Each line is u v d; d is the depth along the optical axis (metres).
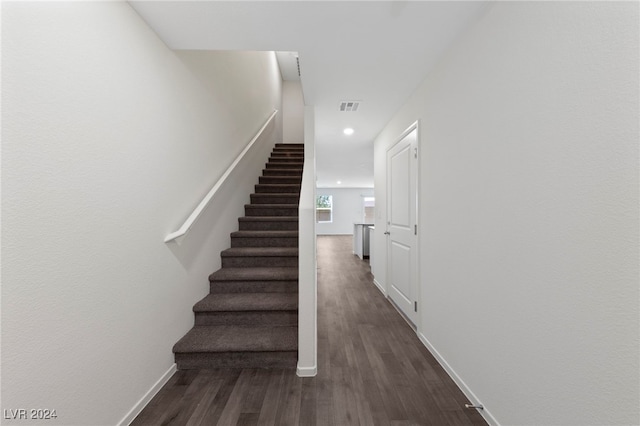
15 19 0.92
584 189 0.94
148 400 1.62
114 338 1.36
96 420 1.24
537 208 1.14
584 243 0.94
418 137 2.42
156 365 1.71
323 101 2.77
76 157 1.14
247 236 3.03
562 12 1.02
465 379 1.70
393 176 3.25
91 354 1.22
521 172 1.23
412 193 2.65
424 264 2.34
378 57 1.97
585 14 0.93
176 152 1.93
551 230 1.07
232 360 1.98
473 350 1.61
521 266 1.23
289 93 7.53
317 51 1.90
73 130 1.13
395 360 2.10
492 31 1.43
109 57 1.32
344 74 2.22
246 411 1.56
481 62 1.52
